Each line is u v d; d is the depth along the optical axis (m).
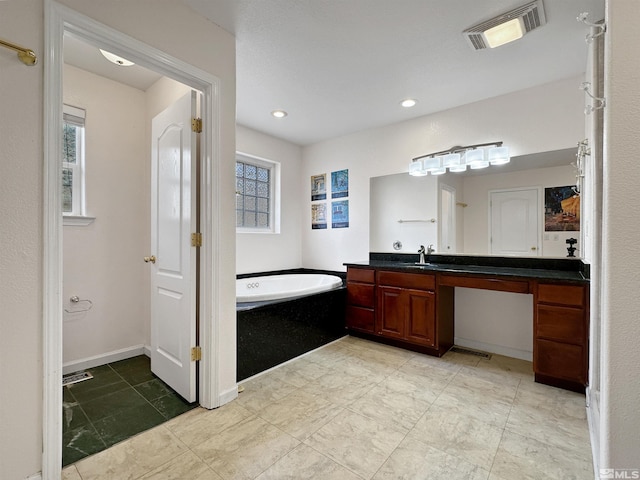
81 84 2.50
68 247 2.45
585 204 2.28
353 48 2.13
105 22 1.44
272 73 2.45
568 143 2.52
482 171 2.99
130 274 2.79
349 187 3.92
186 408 1.93
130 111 2.78
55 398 1.29
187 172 1.98
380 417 1.83
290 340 2.69
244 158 3.80
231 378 2.03
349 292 3.30
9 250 1.19
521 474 1.39
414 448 1.56
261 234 3.90
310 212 4.32
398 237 3.54
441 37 2.01
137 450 1.54
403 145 3.46
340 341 3.17
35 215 1.24
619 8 0.83
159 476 1.37
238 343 2.28
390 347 3.01
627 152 0.81
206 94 1.91
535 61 2.27
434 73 2.45
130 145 2.78
